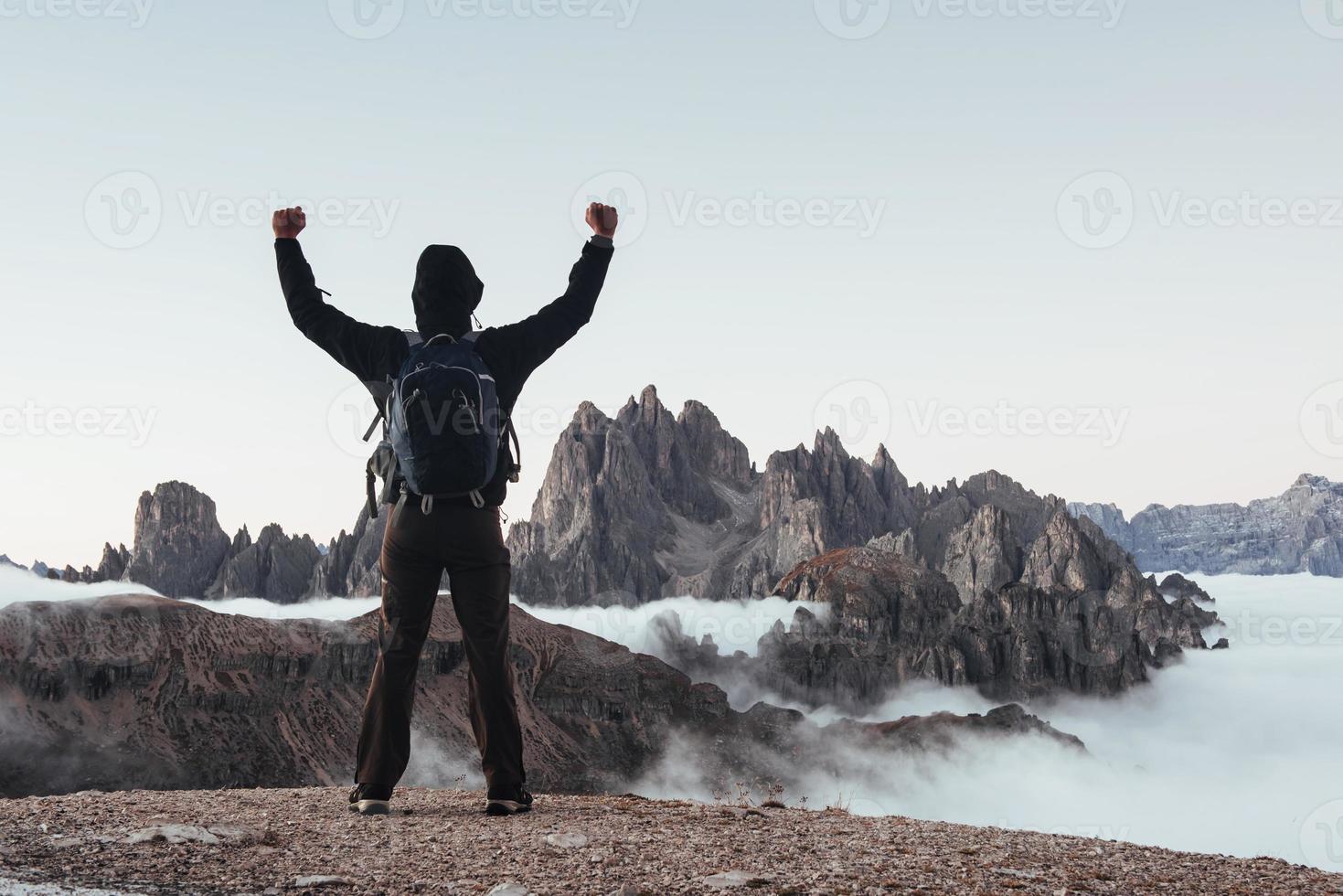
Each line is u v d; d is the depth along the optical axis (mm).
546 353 9086
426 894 6172
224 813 8586
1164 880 6977
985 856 7652
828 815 9977
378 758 9094
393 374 8961
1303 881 7000
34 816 7938
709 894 6328
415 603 9055
